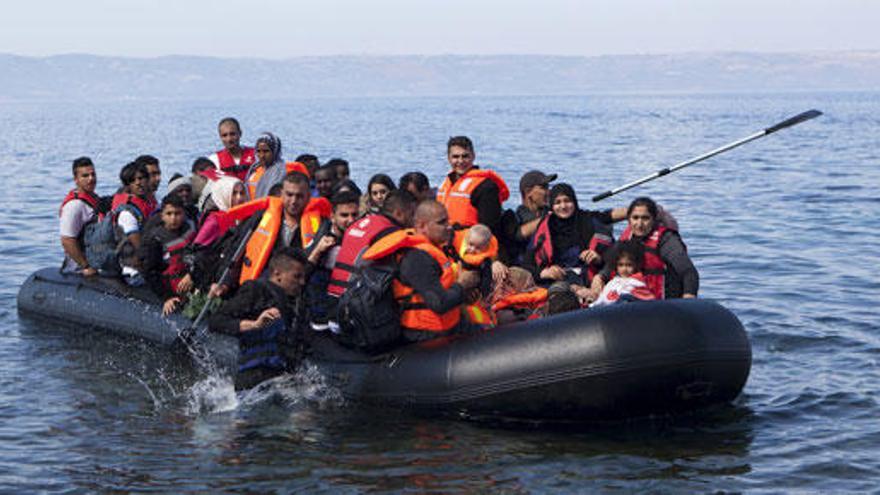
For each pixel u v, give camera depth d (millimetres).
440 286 6738
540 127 75062
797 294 11328
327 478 5809
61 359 8594
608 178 28859
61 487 5695
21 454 6242
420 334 7078
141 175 9570
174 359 8578
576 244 8172
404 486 5676
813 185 25953
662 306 6621
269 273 7453
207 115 140250
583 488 5629
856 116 98938
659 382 6457
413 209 7168
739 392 6867
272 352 7281
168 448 6352
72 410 7168
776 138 54500
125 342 9125
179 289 8711
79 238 10258
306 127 80875
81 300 9742
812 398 7273
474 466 5977
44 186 27250
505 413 6672
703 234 16922
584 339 6457
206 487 5691
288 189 7379
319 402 7223
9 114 160625
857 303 10727
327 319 7523
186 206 9266
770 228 17578
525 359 6562
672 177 29078
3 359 8602
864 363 8234
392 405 6977
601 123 84438
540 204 8562
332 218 7617
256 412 7066
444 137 58000
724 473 5855
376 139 56125
